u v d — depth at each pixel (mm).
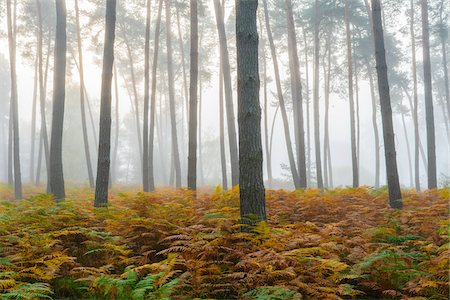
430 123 17875
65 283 6250
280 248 6375
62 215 8242
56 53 13820
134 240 7699
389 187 10922
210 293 5758
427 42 18953
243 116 7441
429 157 17672
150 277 5406
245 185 7359
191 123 13461
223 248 6375
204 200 10938
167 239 7023
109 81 11117
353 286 5625
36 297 5344
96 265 6973
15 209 9781
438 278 5758
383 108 11156
